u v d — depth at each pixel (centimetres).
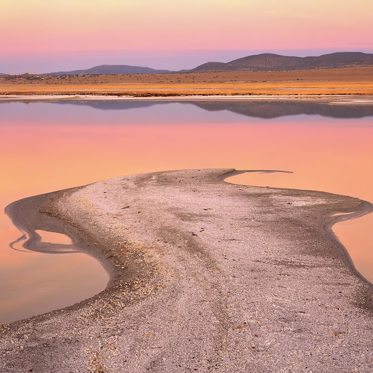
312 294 1487
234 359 1168
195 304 1423
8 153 3969
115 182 2784
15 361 1177
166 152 3928
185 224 2080
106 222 2147
